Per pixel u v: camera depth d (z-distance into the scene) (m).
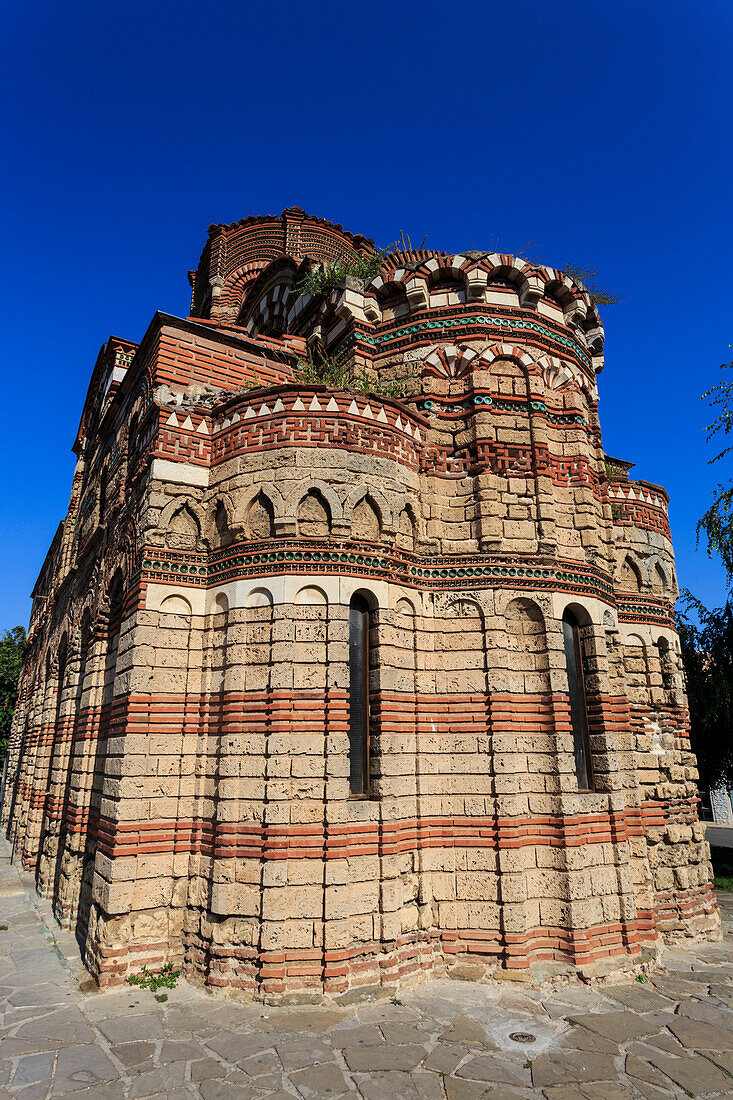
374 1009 9.72
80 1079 7.66
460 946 11.25
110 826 11.23
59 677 23.36
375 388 14.28
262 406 12.59
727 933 15.38
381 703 11.48
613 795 12.48
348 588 11.59
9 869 22.77
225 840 10.55
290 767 10.62
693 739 26.19
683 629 26.61
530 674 12.61
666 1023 9.49
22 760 31.03
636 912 12.37
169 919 10.92
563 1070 8.02
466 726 12.20
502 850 11.45
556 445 14.31
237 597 11.60
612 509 17.27
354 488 12.11
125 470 15.29
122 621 13.09
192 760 11.61
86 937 12.52
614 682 13.74
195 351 14.23
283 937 9.95
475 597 12.77
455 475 13.74
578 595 13.29
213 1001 9.85
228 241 28.58
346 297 14.97
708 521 18.97
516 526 13.28
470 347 14.33
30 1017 9.38
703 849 15.84
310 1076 7.75
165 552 12.23
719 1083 7.79
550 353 14.90
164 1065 7.99
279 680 10.95
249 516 12.16
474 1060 8.23
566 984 10.88
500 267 14.62
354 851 10.55
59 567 26.75
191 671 11.98
